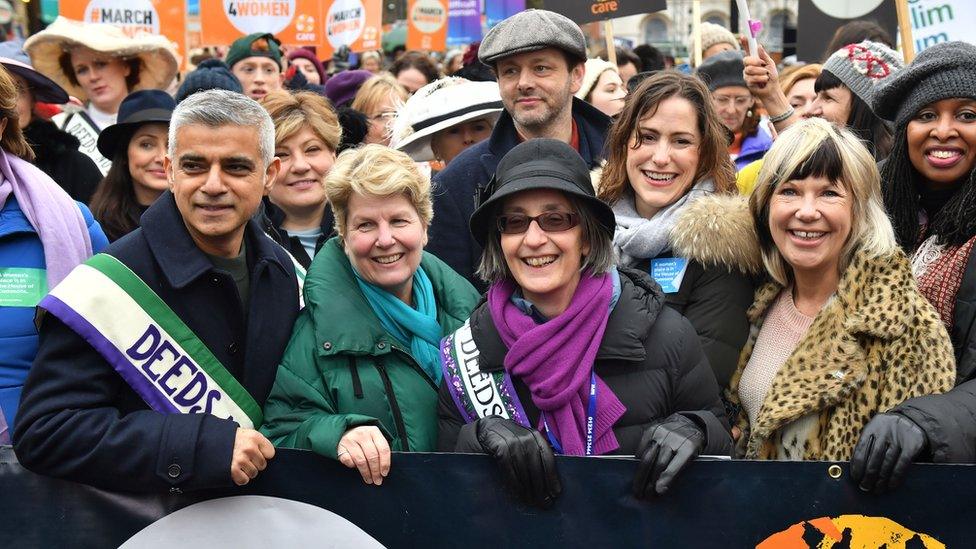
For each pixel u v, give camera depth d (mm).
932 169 3281
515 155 2957
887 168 3420
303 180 4184
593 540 2758
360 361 3047
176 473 2605
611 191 3680
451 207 4168
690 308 3289
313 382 2998
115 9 7105
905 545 2664
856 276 2943
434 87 5383
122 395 2828
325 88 7195
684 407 2906
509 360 2875
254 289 3025
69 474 2660
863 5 6273
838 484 2688
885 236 2957
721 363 3205
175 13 7207
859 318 2881
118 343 2758
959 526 2633
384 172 3086
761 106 5879
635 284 3031
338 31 7895
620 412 2836
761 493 2717
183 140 2840
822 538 2703
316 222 4297
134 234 2904
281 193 4199
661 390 2877
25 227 3250
